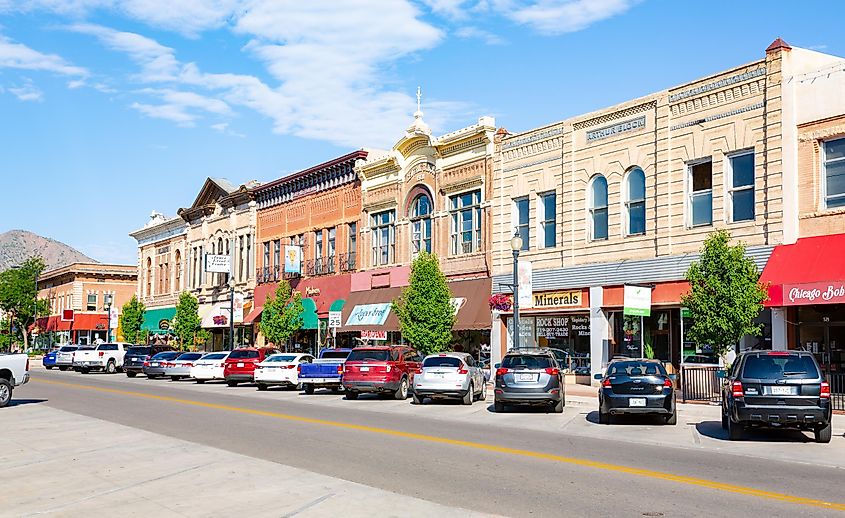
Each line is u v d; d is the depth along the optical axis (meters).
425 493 11.09
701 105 28.70
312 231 50.75
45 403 26.53
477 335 38.44
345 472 12.78
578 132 33.38
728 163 27.95
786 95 26.05
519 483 11.81
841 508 10.16
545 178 34.81
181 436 17.44
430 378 25.95
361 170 45.84
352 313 44.16
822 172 25.33
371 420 21.00
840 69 24.81
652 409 19.83
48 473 12.84
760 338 26.28
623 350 31.27
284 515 9.67
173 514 9.84
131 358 48.03
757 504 10.36
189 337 60.38
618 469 13.07
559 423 20.64
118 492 11.27
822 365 24.59
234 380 37.38
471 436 17.55
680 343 29.23
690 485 11.66
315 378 31.05
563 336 33.91
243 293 58.22
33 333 99.62
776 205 26.11
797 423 16.36
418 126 41.84
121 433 17.91
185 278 67.81
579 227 33.03
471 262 38.41
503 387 22.98
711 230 28.00
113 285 92.06
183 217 67.50
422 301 35.41
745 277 23.48
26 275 95.19
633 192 31.27
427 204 41.66
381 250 44.84
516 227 36.31
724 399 18.56
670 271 29.17
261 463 13.46
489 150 37.69
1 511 10.16
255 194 57.12
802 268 24.45
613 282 31.27
